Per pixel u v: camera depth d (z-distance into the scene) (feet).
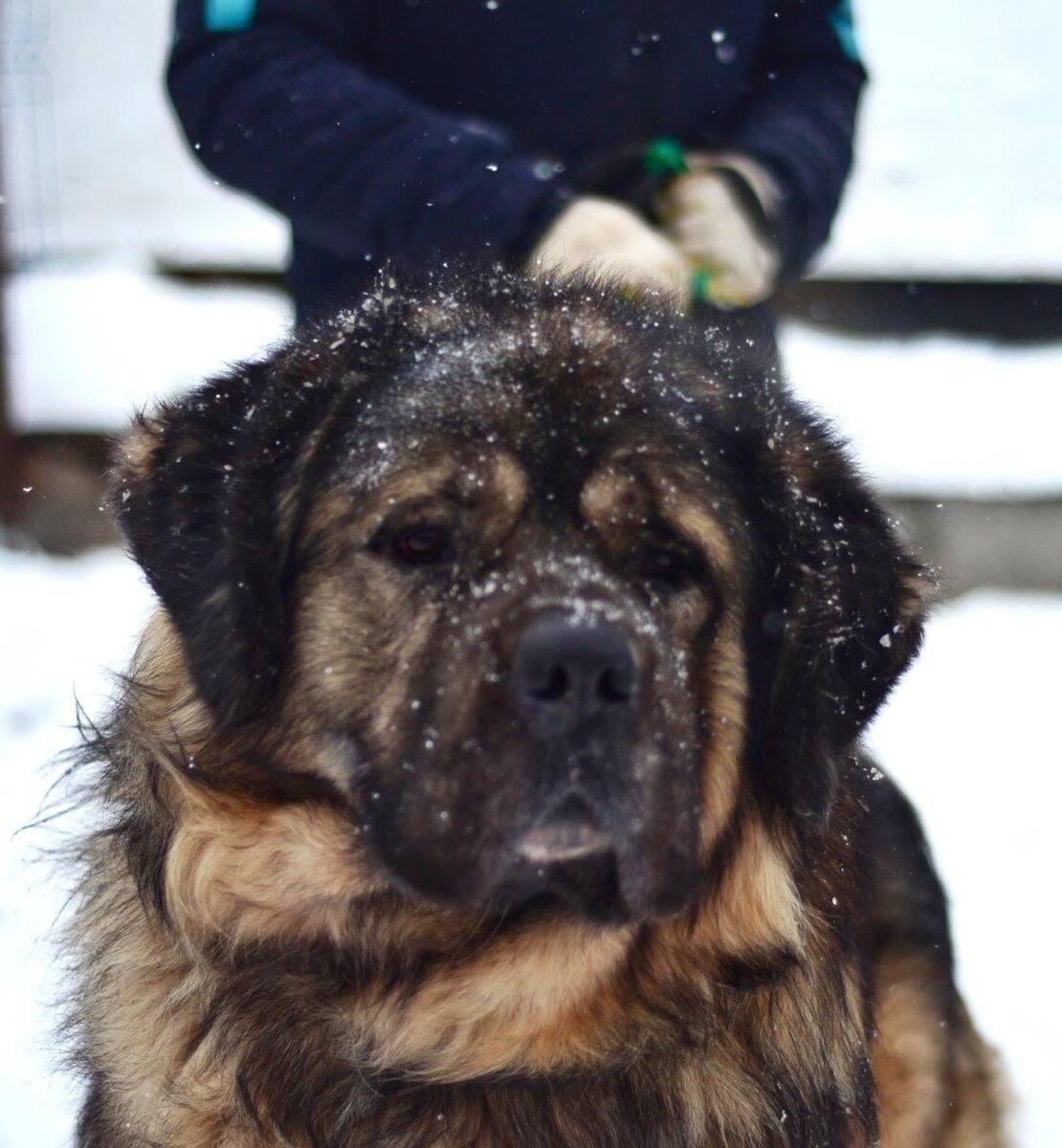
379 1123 8.92
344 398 8.98
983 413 26.45
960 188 32.22
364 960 8.90
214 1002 8.98
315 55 11.41
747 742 9.21
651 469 8.65
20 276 28.94
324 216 11.29
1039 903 16.06
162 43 37.91
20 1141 11.46
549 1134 9.04
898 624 9.87
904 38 39.04
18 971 13.24
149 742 9.11
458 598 8.34
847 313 29.12
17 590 22.38
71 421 25.11
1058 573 25.09
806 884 9.54
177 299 29.14
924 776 19.08
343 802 8.68
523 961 8.84
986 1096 11.74
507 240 10.62
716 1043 9.13
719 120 12.69
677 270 10.52
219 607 8.77
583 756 7.87
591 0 11.88
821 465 9.81
